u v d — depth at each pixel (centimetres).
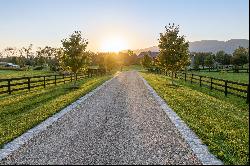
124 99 2203
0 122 1345
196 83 3703
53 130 1197
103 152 912
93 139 1059
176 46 3750
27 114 1527
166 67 3791
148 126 1276
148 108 1770
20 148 953
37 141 1034
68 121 1380
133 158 861
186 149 950
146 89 3044
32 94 2439
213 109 1736
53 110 1648
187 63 3781
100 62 8650
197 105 1878
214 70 9238
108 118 1453
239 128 1253
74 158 859
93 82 4062
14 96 2311
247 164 805
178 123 1341
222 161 839
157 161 838
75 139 1059
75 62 3331
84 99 2203
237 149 941
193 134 1141
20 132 1140
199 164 816
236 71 7788
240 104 1972
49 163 819
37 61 14138
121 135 1117
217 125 1291
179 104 1902
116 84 3756
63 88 3078
